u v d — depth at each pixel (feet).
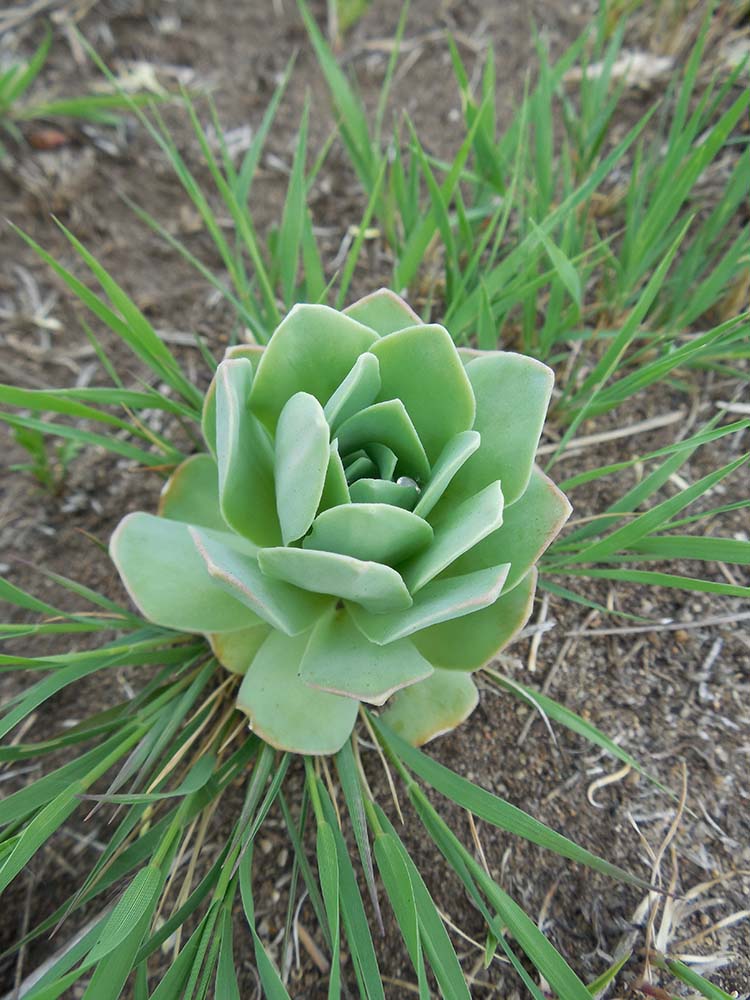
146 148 1.07
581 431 0.84
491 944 0.55
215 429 0.61
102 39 1.16
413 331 0.52
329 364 0.55
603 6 0.90
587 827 0.66
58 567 0.81
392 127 1.08
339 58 1.15
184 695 0.62
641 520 0.59
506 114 1.06
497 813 0.56
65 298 0.97
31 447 0.78
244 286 0.78
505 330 0.91
